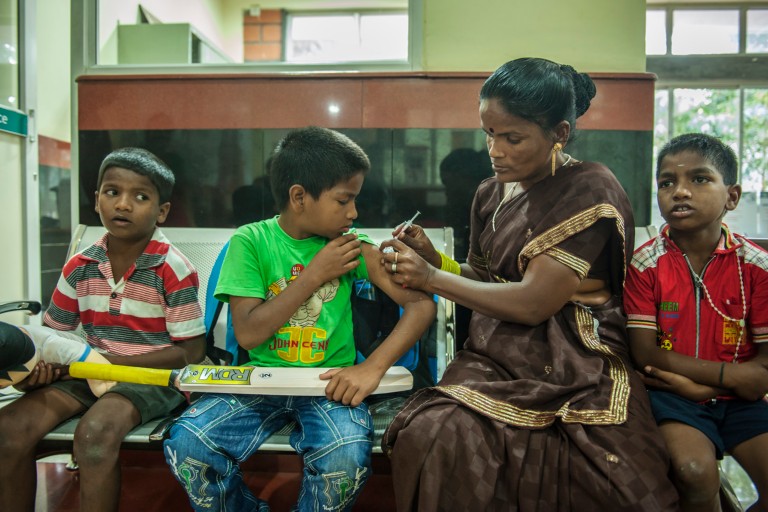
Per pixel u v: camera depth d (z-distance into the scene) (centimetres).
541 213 136
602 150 209
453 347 173
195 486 126
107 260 158
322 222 141
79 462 126
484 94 134
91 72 227
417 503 117
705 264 145
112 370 136
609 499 107
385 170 214
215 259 194
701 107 331
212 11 470
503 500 114
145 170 154
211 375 134
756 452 127
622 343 141
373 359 135
